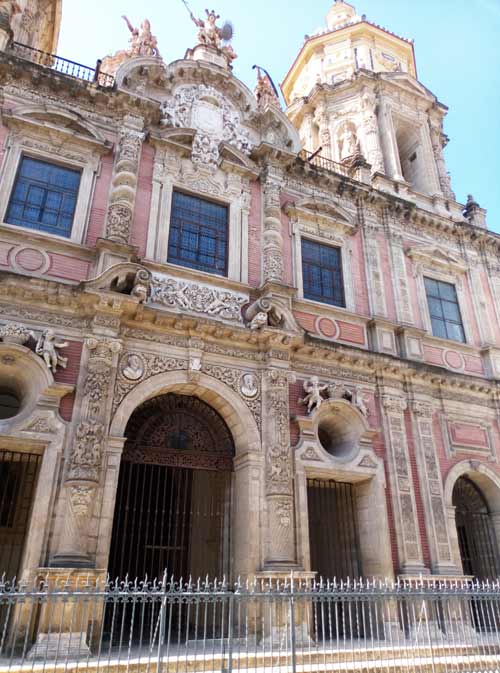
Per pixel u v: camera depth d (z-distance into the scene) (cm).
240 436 1436
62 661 946
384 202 2038
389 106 2472
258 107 1931
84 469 1158
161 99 1780
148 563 1448
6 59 1525
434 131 2570
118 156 1587
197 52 1989
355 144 2330
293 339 1516
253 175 1806
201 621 1404
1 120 1484
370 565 1482
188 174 1697
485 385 1855
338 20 3134
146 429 1403
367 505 1541
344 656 1068
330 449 1655
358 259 1908
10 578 1384
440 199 2289
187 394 1459
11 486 1481
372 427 1605
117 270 1340
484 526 1780
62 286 1286
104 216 1516
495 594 1122
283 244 1759
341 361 1627
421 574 1442
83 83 1612
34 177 1489
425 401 1730
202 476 1582
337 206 1908
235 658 1035
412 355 1794
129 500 1470
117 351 1306
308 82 2875
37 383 1232
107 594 782
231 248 1664
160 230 1563
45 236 1380
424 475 1616
